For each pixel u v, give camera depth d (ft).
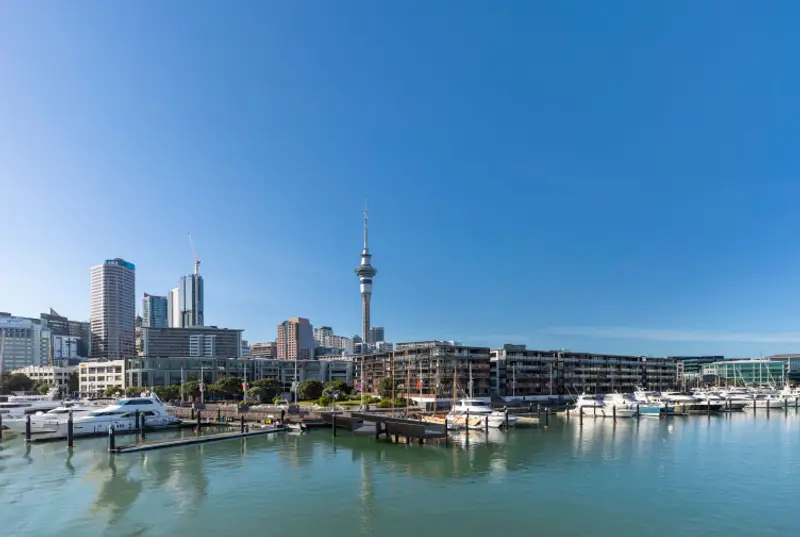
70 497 171.12
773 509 158.92
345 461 228.84
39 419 319.68
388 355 637.71
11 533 139.74
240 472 206.49
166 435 316.60
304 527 144.25
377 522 148.05
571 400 630.33
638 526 144.66
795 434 316.60
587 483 189.98
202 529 142.61
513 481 192.85
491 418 342.85
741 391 630.74
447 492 177.99
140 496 172.45
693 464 222.48
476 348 604.08
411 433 274.16
